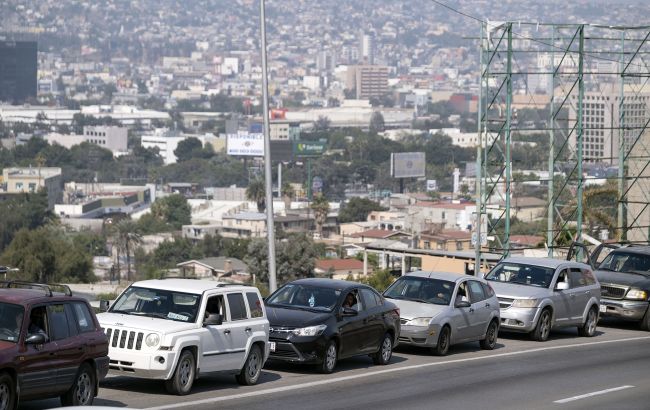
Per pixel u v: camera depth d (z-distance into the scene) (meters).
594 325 44.19
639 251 48.25
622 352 39.25
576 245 51.19
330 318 31.50
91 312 24.83
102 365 24.77
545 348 39.62
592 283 44.28
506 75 65.94
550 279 42.31
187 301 27.52
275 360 32.62
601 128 70.12
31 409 24.20
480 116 66.31
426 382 30.91
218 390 27.94
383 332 33.81
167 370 26.06
